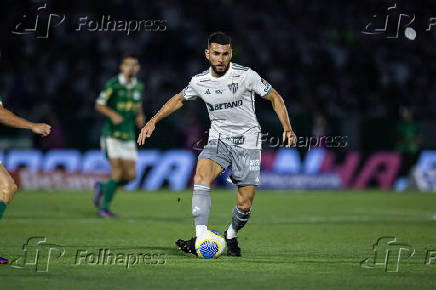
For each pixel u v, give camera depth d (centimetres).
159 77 5509
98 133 4456
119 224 2402
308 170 4644
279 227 2355
